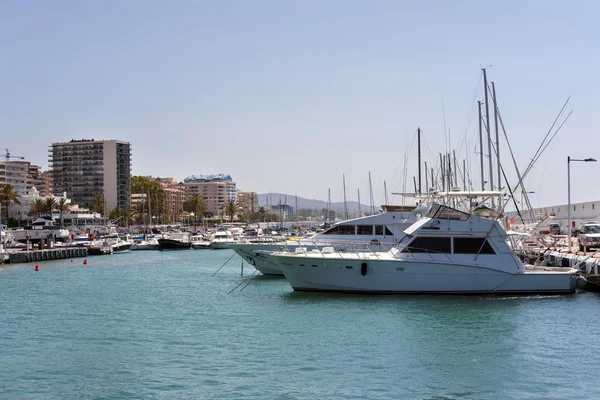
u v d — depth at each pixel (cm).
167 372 2908
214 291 5488
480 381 2750
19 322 4103
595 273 4853
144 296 5278
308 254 4772
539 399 2541
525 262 5403
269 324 3834
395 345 3306
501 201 5178
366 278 4569
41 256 10212
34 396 2614
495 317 3912
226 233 14425
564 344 3303
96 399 2570
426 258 4531
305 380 2770
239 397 2573
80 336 3656
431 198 5325
